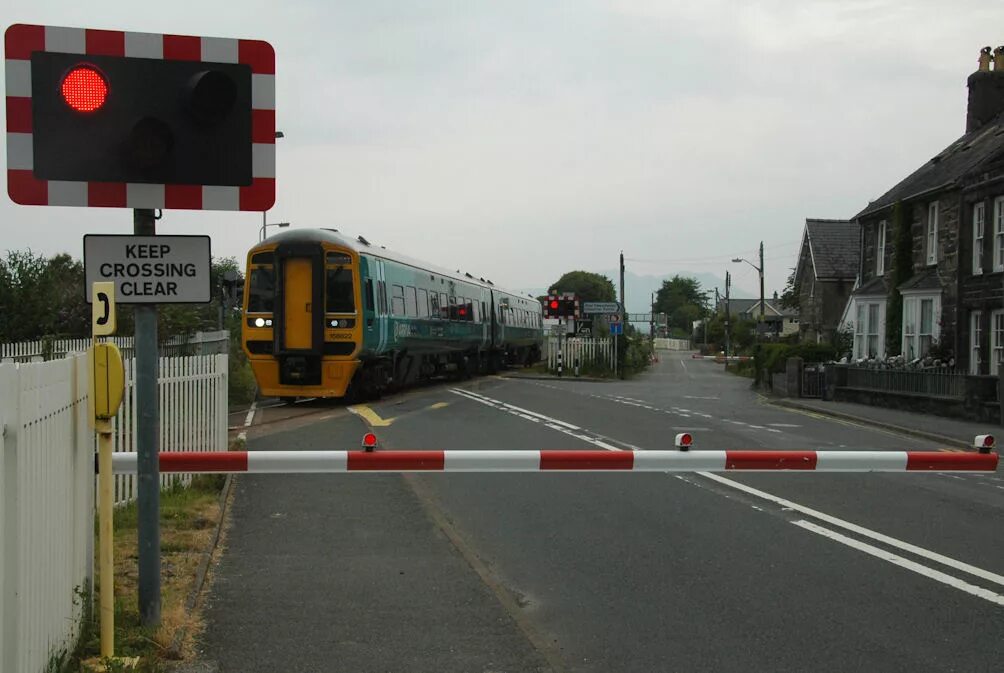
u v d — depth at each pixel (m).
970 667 5.00
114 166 4.91
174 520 7.86
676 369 56.69
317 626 5.50
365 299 21.20
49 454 4.29
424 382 32.47
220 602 5.92
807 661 5.08
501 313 40.78
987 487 10.94
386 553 7.23
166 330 22.22
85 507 5.08
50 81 4.83
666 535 8.05
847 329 35.50
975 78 31.81
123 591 5.83
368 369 22.59
